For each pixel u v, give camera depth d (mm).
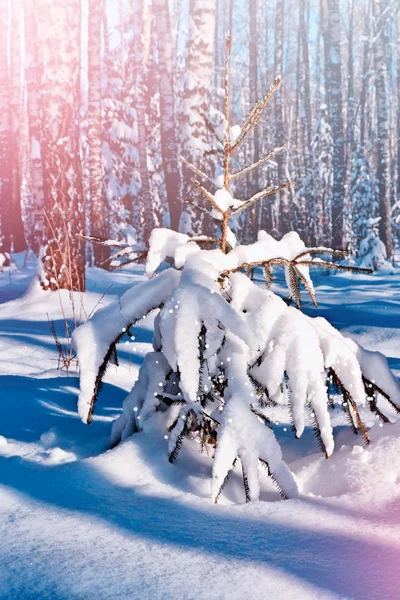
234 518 1834
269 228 24625
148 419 2471
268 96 2547
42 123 9039
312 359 2301
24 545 1668
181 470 2264
